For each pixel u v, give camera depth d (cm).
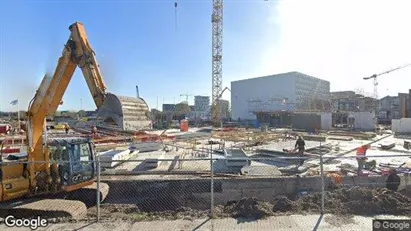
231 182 1366
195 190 1369
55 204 912
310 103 8100
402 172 1301
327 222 675
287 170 1525
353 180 1352
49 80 1009
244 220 698
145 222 699
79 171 1073
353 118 4975
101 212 946
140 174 1488
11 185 937
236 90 9362
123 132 2570
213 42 7756
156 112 8894
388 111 8362
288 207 794
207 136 3186
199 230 646
